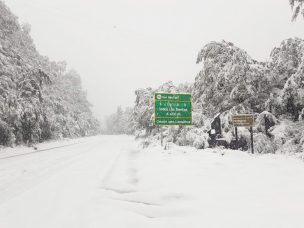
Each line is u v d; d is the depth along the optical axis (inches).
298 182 275.0
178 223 193.8
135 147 930.7
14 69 1109.1
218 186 277.9
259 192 248.2
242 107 693.9
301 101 606.9
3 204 252.4
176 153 556.1
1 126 959.6
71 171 425.7
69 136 2001.7
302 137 557.3
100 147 974.4
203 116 782.5
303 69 583.8
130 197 267.1
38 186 322.3
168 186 293.1
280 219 183.5
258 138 613.6
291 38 709.3
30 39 1724.9
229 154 495.8
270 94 673.0
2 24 1244.5
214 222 188.4
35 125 1167.6
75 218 212.8
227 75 701.3
